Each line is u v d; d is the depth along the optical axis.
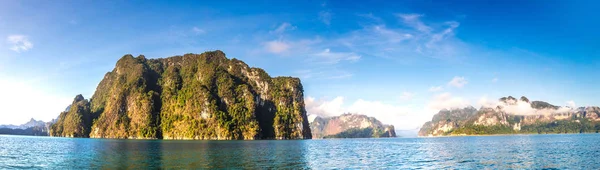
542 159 76.62
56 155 82.75
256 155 89.25
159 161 70.06
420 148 126.81
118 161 69.44
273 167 63.34
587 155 84.50
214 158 78.50
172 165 63.50
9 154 85.25
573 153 91.12
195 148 118.44
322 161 74.75
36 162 67.38
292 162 72.06
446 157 83.88
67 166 61.47
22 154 85.44
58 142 165.00
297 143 188.12
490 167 63.97
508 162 71.50
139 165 62.97
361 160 77.31
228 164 66.50
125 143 159.62
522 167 63.56
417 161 74.81
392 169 61.69
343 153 99.69
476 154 92.56
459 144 163.38
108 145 135.12
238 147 130.12
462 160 76.19
